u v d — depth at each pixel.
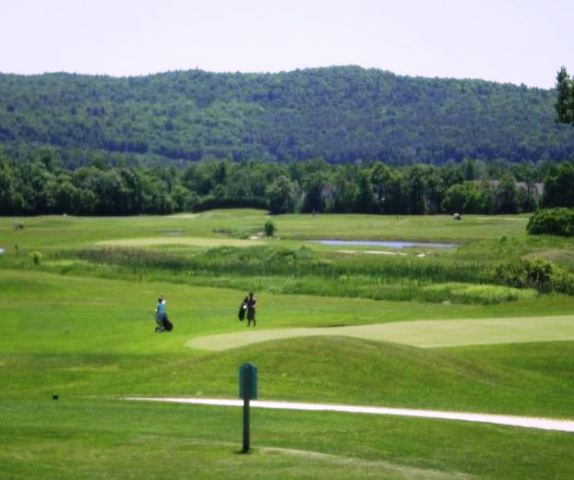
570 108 158.88
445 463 24.89
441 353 44.88
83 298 85.56
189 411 32.34
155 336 57.91
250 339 54.34
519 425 31.38
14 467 22.50
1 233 175.12
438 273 98.38
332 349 42.16
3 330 61.31
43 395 39.62
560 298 79.12
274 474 22.56
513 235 162.12
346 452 25.62
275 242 149.75
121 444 25.52
